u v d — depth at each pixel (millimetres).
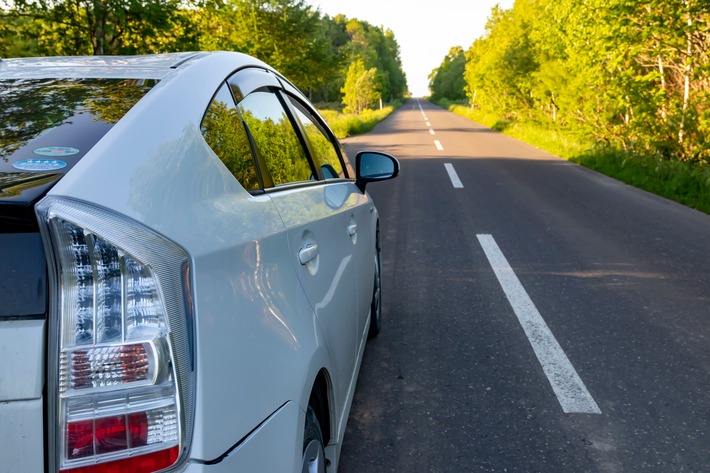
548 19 22281
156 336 1103
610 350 3971
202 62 1892
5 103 1571
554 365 3734
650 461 2721
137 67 1834
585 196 10844
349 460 2717
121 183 1225
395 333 4277
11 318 1058
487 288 5359
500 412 3158
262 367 1404
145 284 1116
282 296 1628
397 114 67875
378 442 2869
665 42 14062
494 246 7004
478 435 2936
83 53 9102
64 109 1500
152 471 1090
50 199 1090
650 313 4707
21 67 1906
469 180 12859
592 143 18531
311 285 1909
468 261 6336
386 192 11250
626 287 5395
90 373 1064
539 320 4531
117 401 1076
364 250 3154
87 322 1072
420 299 5055
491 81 38312
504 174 13977
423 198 10539
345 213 2723
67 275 1070
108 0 8383
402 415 3129
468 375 3596
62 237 1067
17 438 1049
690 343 4102
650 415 3133
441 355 3891
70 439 1051
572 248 6914
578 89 19859
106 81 1701
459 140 25500
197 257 1252
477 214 9047
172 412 1111
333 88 90562
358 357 2848
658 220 8664
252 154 1883
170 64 1858
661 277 5730
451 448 2816
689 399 3307
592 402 3266
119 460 1072
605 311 4742
